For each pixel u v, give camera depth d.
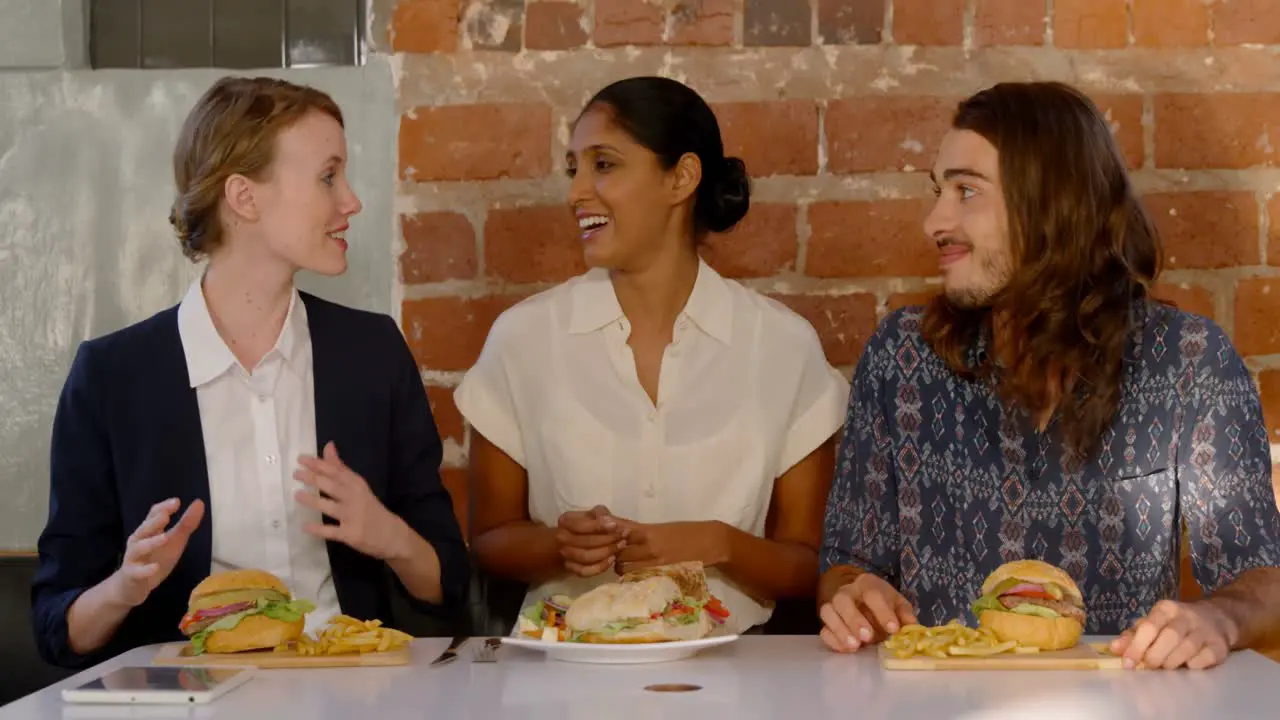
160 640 1.51
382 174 2.01
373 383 1.64
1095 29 1.99
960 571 1.59
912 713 1.00
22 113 2.01
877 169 1.99
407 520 1.65
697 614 1.30
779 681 1.12
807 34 2.00
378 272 2.02
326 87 2.01
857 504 1.64
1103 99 1.99
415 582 1.52
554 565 1.72
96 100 2.01
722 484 1.78
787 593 1.74
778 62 2.00
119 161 2.01
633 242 1.75
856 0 1.99
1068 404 1.53
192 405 1.55
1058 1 1.99
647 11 2.00
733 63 2.00
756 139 2.00
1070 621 1.23
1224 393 1.51
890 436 1.65
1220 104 1.98
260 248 1.57
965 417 1.60
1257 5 1.98
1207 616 1.21
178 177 1.59
